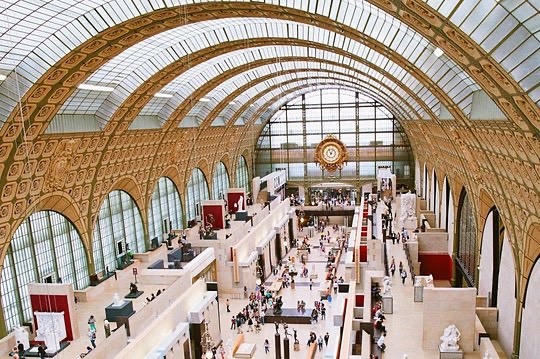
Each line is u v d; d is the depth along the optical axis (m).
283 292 38.44
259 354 28.41
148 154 35.34
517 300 18.64
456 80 16.59
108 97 26.95
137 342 20.59
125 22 19.12
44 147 23.45
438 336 18.08
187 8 18.94
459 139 20.72
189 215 46.19
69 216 28.17
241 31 25.38
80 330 22.67
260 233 42.41
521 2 8.71
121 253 34.00
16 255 24.14
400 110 39.66
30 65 19.58
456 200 31.20
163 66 26.55
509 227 18.81
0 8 16.38
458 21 9.95
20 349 20.20
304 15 17.89
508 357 20.22
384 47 17.62
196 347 26.30
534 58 9.35
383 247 32.16
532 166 13.22
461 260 31.34
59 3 17.33
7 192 22.14
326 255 48.09
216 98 40.34
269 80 45.94
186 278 28.52
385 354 17.75
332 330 24.34
